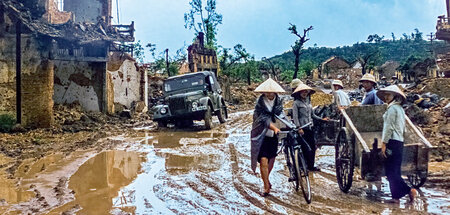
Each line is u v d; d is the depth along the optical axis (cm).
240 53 6169
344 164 679
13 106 1630
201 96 1731
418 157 626
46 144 1308
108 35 2180
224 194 675
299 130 707
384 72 9362
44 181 789
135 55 4609
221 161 970
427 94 1853
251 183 747
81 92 2284
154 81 3428
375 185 719
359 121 760
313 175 804
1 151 1158
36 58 1684
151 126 1938
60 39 1886
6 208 607
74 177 820
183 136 1488
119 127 1891
